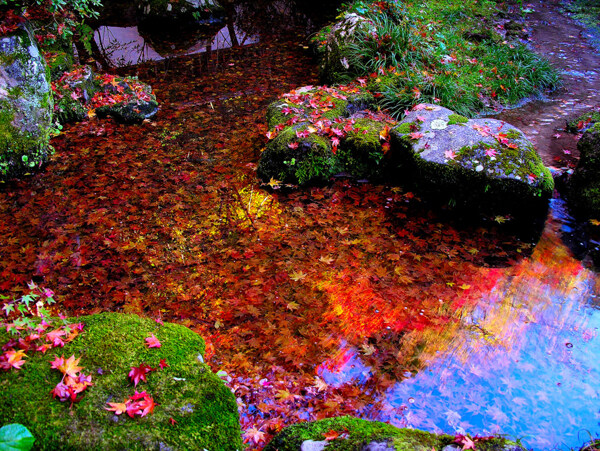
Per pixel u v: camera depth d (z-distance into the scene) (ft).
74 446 5.09
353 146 14.66
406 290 10.66
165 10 26.45
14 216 12.71
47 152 15.19
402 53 19.29
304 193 14.17
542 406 8.14
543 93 20.43
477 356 9.06
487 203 13.05
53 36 18.74
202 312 10.02
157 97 19.74
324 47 22.45
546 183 12.58
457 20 25.44
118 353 6.19
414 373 8.71
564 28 26.03
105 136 16.66
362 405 8.09
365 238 12.31
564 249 12.07
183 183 14.35
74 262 11.25
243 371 8.67
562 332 9.62
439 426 7.78
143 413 5.49
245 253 11.69
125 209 13.14
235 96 19.93
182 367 6.23
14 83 14.20
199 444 5.41
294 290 10.61
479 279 11.02
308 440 5.81
